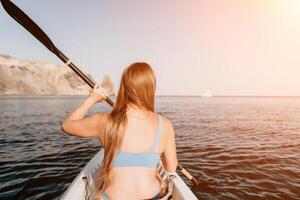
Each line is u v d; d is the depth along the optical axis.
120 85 1.46
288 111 35.81
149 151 1.39
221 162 6.53
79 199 2.14
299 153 7.70
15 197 4.37
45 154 7.80
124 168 1.37
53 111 29.64
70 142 9.96
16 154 7.84
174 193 2.33
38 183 5.07
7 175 5.63
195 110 35.25
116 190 1.38
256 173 5.55
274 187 4.71
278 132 13.04
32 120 18.89
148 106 1.43
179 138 10.73
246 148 8.52
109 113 1.42
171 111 32.28
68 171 5.89
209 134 11.99
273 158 7.01
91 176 2.53
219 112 31.23
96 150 8.37
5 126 15.09
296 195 4.36
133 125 1.38
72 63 1.90
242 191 4.47
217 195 4.28
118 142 1.34
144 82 1.40
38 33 1.88
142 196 1.37
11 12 1.88
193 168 5.94
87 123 1.39
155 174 1.46
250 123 17.91
